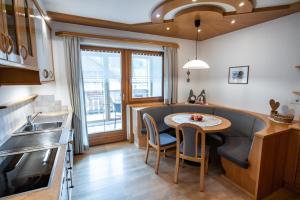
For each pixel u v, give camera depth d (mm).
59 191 854
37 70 1509
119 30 3443
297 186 2197
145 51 3885
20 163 1140
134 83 3877
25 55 1106
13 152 1289
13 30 949
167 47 3902
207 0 2107
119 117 3840
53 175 989
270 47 2838
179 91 4312
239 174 2264
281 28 2666
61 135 1663
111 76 3631
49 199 789
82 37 3059
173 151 3373
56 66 2965
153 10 2508
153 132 2627
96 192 2156
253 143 2043
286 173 2295
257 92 3088
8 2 890
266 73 2922
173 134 3439
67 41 2918
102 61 3504
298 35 2477
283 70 2682
